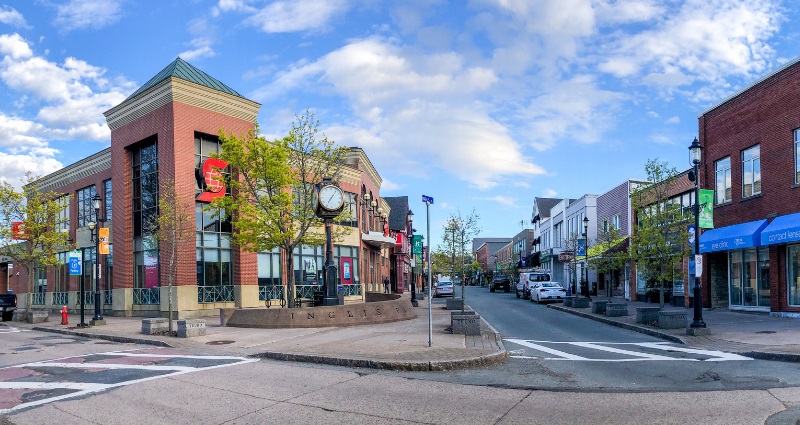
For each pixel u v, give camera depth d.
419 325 19.86
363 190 40.22
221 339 16.30
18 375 11.27
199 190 26.95
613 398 8.31
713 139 26.83
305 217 23.23
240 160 22.42
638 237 20.80
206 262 27.03
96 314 23.58
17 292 41.88
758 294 23.91
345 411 7.75
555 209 63.34
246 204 22.41
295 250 31.89
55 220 30.14
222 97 27.62
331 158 23.94
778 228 21.05
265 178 22.39
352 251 37.00
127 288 28.69
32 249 28.88
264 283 29.55
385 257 51.56
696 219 16.97
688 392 8.62
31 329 23.98
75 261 24.25
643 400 8.14
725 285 26.66
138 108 27.81
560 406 7.87
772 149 22.55
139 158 28.81
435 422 7.12
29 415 7.95
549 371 10.78
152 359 12.88
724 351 13.39
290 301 22.41
